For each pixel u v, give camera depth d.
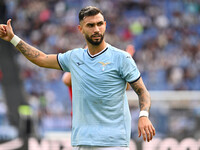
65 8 57.09
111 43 54.25
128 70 11.80
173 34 57.94
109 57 11.91
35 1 57.53
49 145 24.94
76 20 55.16
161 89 49.75
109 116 11.83
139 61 53.03
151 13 59.69
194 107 26.64
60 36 54.12
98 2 58.72
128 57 11.89
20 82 38.94
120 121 11.95
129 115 12.25
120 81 11.95
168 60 53.19
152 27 58.38
